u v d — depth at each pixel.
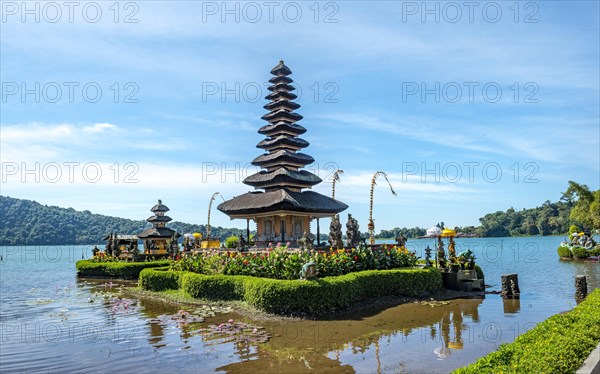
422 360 13.11
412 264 28.73
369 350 14.34
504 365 8.38
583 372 8.12
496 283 32.84
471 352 13.87
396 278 24.31
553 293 27.06
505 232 142.25
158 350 15.15
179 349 15.14
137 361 13.93
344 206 37.31
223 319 20.05
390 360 13.18
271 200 33.56
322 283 20.28
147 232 53.78
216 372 12.54
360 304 22.02
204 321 19.77
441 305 22.69
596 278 35.75
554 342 9.46
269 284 20.55
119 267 43.84
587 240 63.19
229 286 23.80
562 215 129.62
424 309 21.58
